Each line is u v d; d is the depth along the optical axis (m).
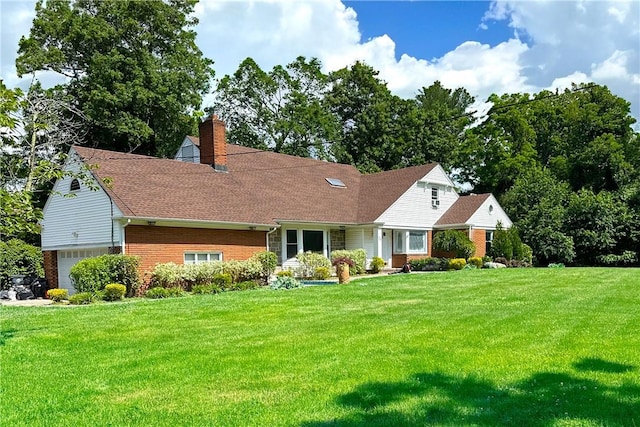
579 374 5.07
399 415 4.16
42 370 5.97
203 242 17.84
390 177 28.80
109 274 14.95
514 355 5.87
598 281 14.40
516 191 31.98
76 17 28.66
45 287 19.11
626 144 36.75
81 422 4.34
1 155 11.06
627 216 28.09
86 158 16.73
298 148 37.91
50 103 13.22
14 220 8.48
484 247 28.56
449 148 42.44
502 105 41.31
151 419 4.34
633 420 3.93
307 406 4.48
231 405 4.60
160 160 20.45
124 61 28.64
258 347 6.78
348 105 43.72
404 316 8.87
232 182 21.73
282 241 21.78
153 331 8.23
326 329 7.91
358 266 23.05
